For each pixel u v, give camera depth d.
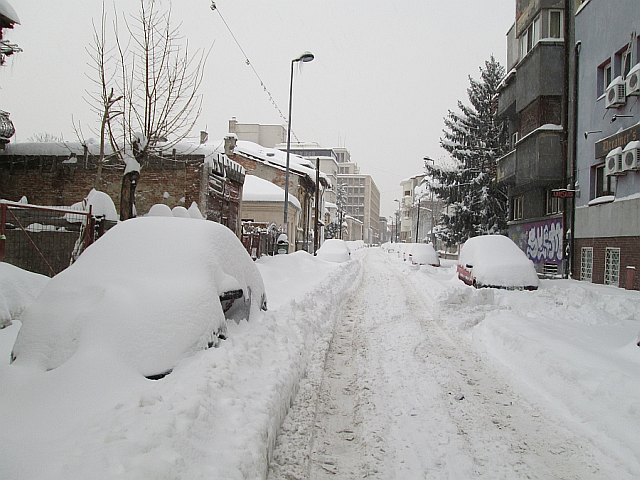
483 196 30.48
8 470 2.31
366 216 143.50
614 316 9.06
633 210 12.95
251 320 5.84
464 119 32.44
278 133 88.25
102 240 5.19
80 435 2.68
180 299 4.34
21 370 3.61
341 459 3.72
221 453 2.88
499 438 4.13
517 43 22.58
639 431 3.96
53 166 15.66
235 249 5.99
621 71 14.32
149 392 3.25
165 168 15.28
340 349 7.26
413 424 4.41
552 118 18.48
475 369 6.27
